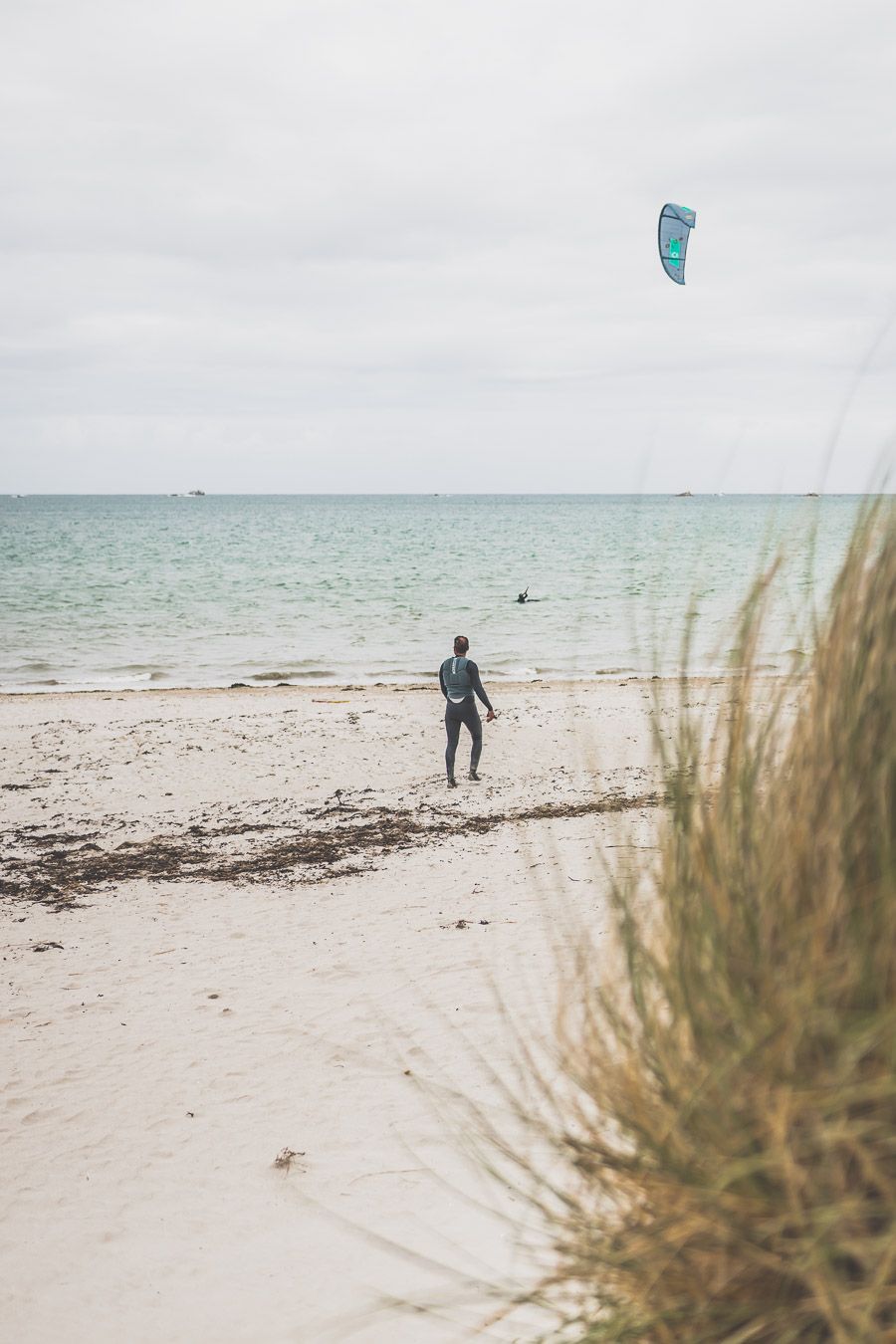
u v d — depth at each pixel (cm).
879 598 150
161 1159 489
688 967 149
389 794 1322
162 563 6744
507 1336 206
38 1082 575
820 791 145
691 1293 141
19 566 6475
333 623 3791
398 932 788
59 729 1772
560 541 9281
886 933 125
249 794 1346
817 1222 121
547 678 2503
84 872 1029
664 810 167
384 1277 363
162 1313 372
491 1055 534
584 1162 164
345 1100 526
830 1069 128
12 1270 409
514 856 984
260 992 689
